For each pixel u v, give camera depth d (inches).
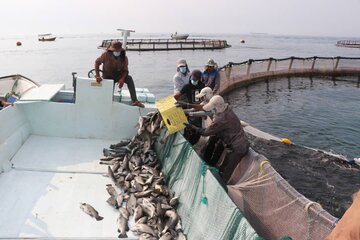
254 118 842.2
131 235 195.9
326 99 1083.9
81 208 215.6
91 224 202.4
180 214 213.0
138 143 290.0
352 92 1211.9
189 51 2957.7
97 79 305.1
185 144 229.5
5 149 255.4
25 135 299.7
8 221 195.6
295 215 158.2
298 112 911.0
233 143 220.7
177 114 256.7
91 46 4055.1
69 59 2235.5
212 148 257.3
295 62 1435.8
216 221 166.4
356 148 645.9
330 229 140.1
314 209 149.6
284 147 472.7
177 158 238.4
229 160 224.1
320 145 662.5
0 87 394.0
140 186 241.3
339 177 394.3
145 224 201.3
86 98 309.0
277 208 170.4
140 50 2822.3
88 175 256.7
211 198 177.0
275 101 1031.0
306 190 363.3
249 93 1120.8
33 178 244.1
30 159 269.1
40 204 215.0
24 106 302.0
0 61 2054.6
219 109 221.5
